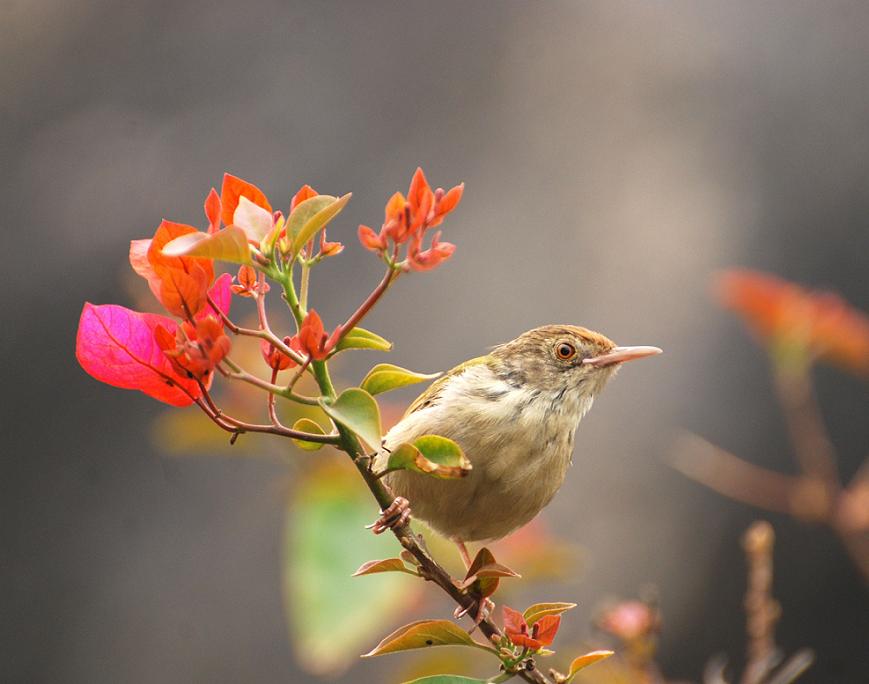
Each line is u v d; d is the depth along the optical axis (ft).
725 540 45.09
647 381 47.80
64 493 50.19
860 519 27.43
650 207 51.26
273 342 13.23
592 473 46.57
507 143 53.31
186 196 52.80
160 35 55.83
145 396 51.44
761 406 46.19
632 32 55.31
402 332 49.19
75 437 50.85
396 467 13.61
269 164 53.11
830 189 50.29
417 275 50.29
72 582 48.88
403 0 56.29
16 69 55.36
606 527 45.57
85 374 51.47
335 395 13.20
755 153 51.65
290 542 23.89
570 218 51.37
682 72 54.08
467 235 51.37
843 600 44.52
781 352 27.43
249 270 14.01
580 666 15.05
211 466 49.88
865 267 48.78
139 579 48.67
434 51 55.21
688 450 45.60
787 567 44.80
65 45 55.83
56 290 52.16
